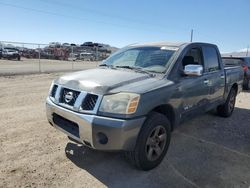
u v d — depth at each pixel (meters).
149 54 4.57
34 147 4.29
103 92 3.29
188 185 3.40
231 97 6.79
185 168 3.85
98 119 3.20
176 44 4.73
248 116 7.05
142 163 3.55
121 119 3.20
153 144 3.67
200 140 5.04
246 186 3.44
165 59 4.29
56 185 3.25
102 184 3.33
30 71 17.23
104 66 4.72
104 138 3.23
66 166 3.72
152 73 4.05
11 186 3.18
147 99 3.40
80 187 3.24
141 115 3.33
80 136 3.38
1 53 31.67
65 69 20.27
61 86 3.76
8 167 3.61
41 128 5.20
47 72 17.42
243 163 4.11
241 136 5.37
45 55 35.78
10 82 11.77
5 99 7.84
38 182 3.29
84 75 3.90
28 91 9.48
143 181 3.44
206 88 5.04
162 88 3.69
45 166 3.69
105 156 4.07
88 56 35.72
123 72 4.05
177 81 4.08
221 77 5.80
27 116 6.02
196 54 4.95
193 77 4.52
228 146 4.79
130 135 3.25
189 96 4.41
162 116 3.70
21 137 4.70
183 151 4.46
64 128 3.70
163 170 3.75
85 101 3.36
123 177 3.51
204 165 3.97
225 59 12.81
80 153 4.14
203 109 5.15
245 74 12.09
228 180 3.57
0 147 4.23
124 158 4.04
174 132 5.43
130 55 4.82
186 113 4.46
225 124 6.16
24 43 17.75
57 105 3.70
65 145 4.41
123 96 3.26
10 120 5.66
